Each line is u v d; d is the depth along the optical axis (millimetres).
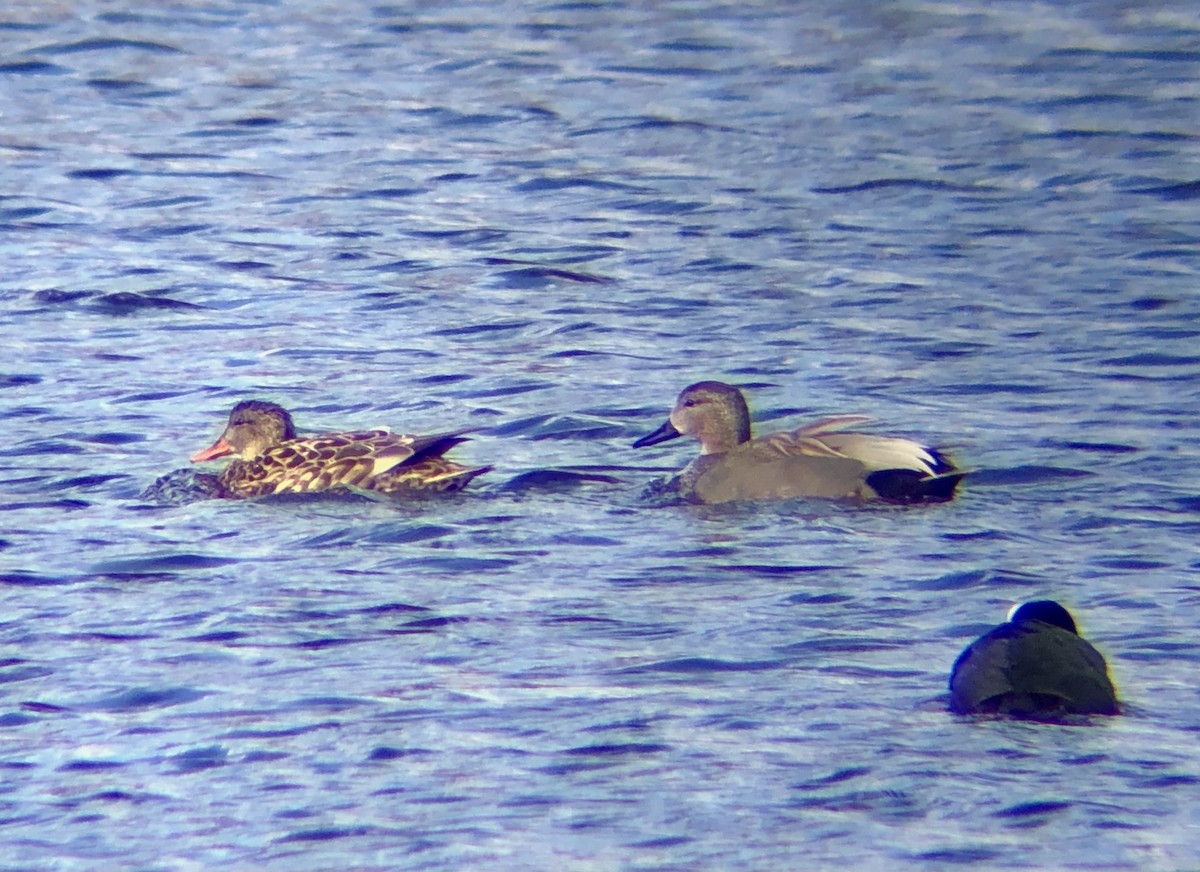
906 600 13227
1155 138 32094
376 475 16125
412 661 11961
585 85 36469
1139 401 18984
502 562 14156
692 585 13594
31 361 20500
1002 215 27688
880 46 39625
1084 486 16172
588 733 10773
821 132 32875
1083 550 14398
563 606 13094
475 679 11633
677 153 31641
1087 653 11000
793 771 10203
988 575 13734
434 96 35625
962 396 19328
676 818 9641
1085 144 31797
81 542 14617
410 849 9367
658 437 16859
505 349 21266
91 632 12508
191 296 23438
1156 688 11391
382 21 42281
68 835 9562
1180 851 9234
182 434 17969
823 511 15555
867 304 23156
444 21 42312
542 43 40219
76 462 16984
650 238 26562
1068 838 9375
